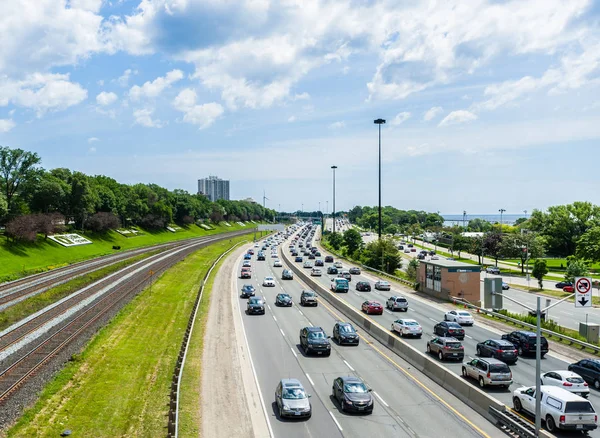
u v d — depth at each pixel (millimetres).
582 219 140625
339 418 23328
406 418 23422
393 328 43344
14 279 66938
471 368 29203
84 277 68562
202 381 28484
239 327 44062
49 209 112188
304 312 52500
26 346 35000
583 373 30078
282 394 23953
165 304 52906
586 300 21953
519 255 110688
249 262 103062
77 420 22719
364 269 96312
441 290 62625
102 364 31312
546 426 22500
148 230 160250
